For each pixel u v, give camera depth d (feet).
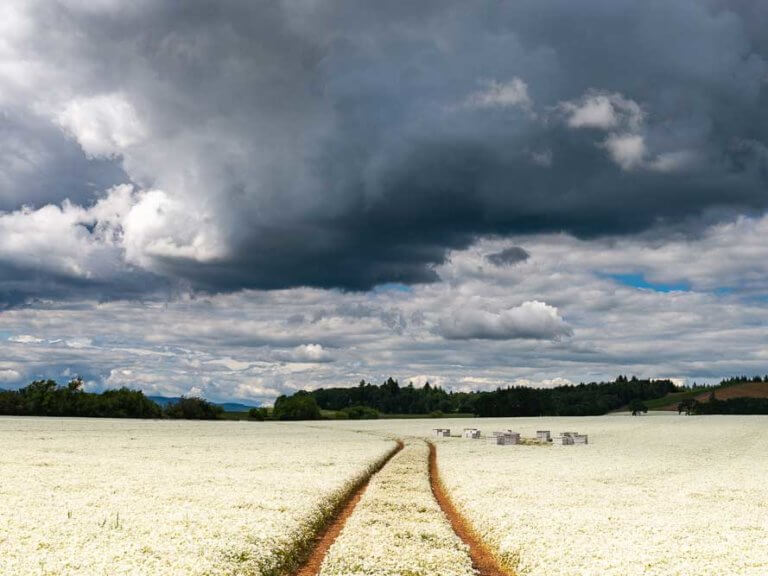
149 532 69.00
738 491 119.44
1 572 50.52
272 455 171.53
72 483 106.73
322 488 107.55
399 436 283.79
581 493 111.34
